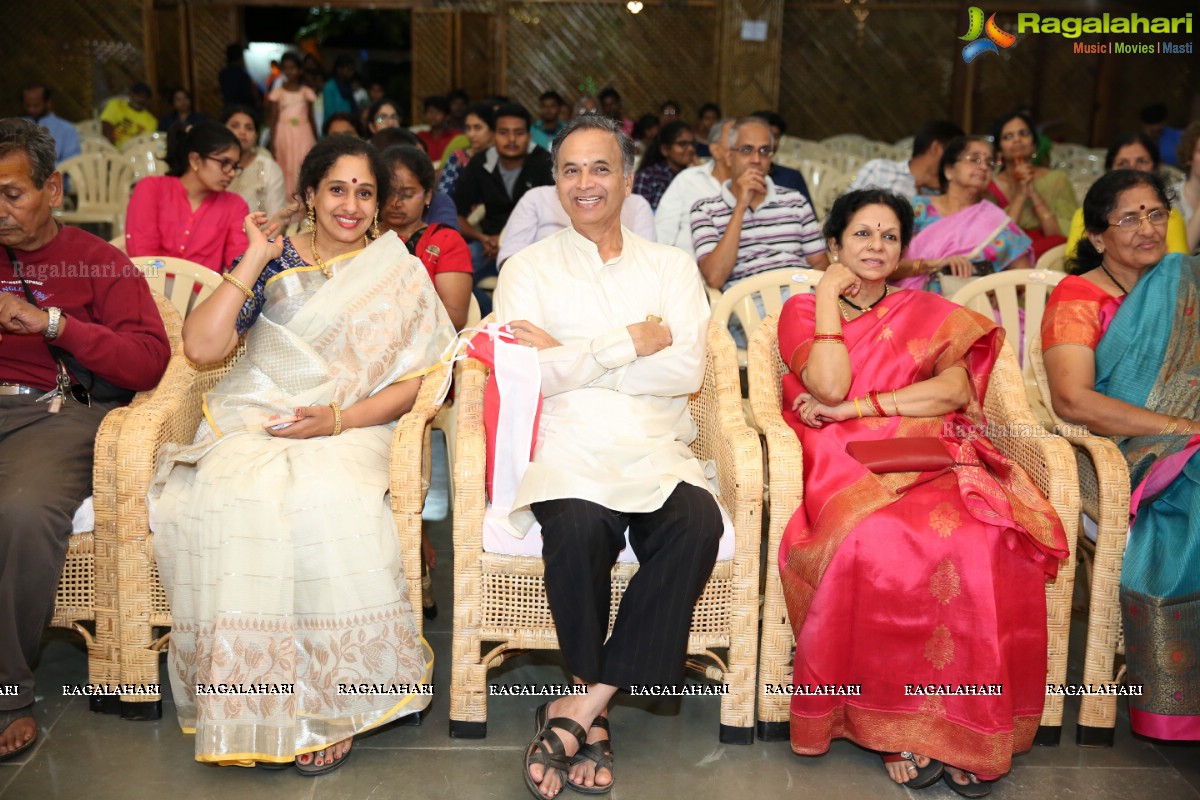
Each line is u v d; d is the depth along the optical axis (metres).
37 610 2.23
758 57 11.30
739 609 2.29
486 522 2.26
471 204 5.16
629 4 11.41
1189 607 2.30
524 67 11.62
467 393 2.44
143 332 2.51
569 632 2.13
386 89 14.24
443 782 2.21
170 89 11.03
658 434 2.41
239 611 2.16
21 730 2.26
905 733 2.24
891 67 11.77
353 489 2.23
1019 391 2.56
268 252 2.41
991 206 3.86
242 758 2.17
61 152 8.21
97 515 2.30
